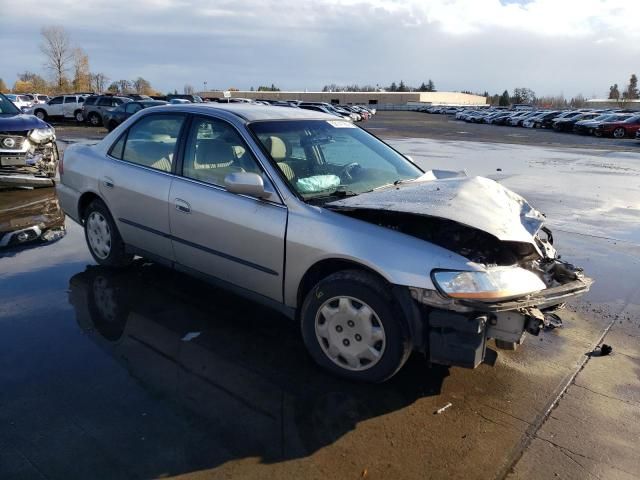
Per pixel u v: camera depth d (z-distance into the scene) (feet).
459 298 9.42
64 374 10.88
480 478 8.45
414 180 13.51
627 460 8.98
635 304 15.80
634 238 23.29
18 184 29.19
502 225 10.21
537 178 41.55
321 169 12.90
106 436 9.05
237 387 10.64
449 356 9.78
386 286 10.18
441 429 9.59
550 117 146.10
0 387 10.36
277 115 13.69
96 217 16.49
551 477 8.53
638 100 352.90
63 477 8.12
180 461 8.54
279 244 11.34
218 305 14.48
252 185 11.33
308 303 11.09
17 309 13.88
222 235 12.42
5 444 8.79
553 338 13.42
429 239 10.59
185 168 13.61
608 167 50.57
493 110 210.38
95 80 274.77
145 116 15.24
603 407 10.48
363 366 10.62
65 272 16.63
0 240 20.04
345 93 392.88
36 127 29.45
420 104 358.84
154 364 11.39
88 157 16.48
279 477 8.29
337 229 10.62
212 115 13.39
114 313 13.80
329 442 9.12
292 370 11.33
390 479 8.34
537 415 10.14
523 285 9.91
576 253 20.85
